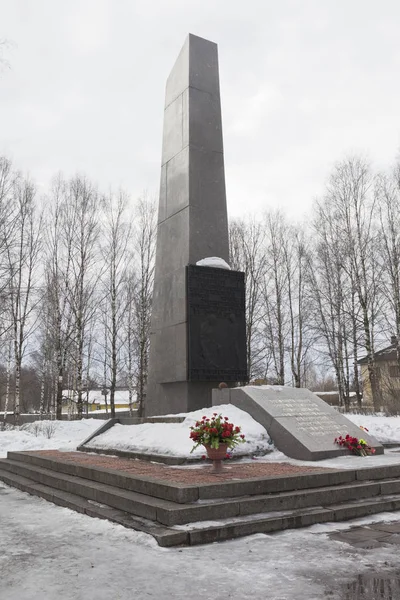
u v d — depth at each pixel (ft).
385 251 95.09
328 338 103.71
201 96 47.75
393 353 116.06
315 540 16.96
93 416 132.16
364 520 19.85
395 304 90.79
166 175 48.55
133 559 15.21
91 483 25.93
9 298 87.76
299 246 114.73
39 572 14.16
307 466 26.91
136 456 33.55
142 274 100.17
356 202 98.99
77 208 100.63
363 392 127.44
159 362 44.57
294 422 33.60
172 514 17.93
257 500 19.61
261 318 111.86
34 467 34.96
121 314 106.22
